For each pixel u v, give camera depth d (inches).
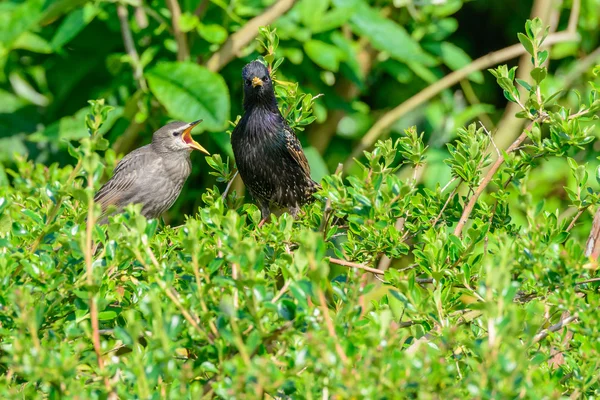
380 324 227.9
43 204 332.8
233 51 578.6
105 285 280.1
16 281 282.4
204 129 535.8
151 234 258.4
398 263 627.2
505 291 223.8
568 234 295.6
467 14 823.1
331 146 698.8
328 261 316.5
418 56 609.6
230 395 215.8
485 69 800.9
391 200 299.6
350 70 619.8
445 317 283.1
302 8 600.4
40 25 586.9
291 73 623.5
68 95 650.8
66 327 266.8
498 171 366.3
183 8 603.2
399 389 214.5
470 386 210.5
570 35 658.2
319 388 225.1
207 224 276.1
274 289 244.8
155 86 528.7
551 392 220.8
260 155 465.7
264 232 327.0
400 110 680.4
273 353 254.8
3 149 642.8
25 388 255.6
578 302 269.3
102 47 631.2
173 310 241.0
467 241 321.7
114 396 228.4
